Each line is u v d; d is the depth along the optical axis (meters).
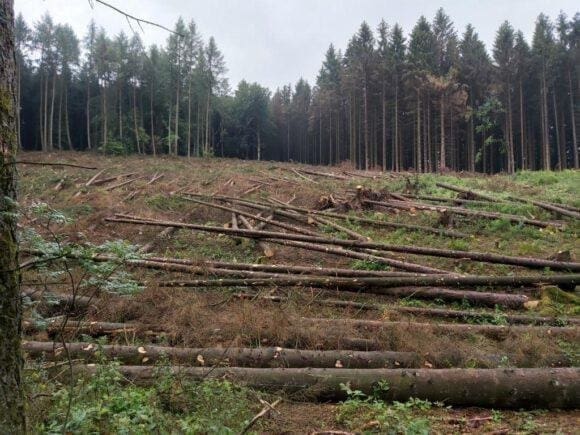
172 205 14.72
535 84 41.81
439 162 40.09
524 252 9.04
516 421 3.75
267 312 5.76
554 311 6.21
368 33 44.81
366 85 43.47
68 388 3.75
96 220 11.95
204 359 4.83
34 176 19.50
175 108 46.97
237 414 3.60
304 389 4.21
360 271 7.30
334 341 5.18
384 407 3.88
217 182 20.33
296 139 64.06
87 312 5.82
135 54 44.56
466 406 4.05
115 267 3.12
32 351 4.85
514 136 43.31
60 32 43.47
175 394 3.73
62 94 46.09
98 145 44.72
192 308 5.98
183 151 49.81
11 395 2.46
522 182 17.31
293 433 3.56
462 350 4.87
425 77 38.88
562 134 42.00
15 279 2.54
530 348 4.87
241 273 7.45
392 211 13.00
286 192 17.27
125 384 4.27
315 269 7.45
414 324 5.45
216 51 46.75
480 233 10.59
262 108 58.62
